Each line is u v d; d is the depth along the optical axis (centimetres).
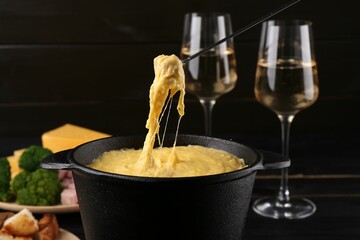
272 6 143
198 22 106
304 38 95
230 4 143
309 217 96
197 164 66
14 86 148
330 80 148
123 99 149
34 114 149
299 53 95
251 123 150
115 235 62
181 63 67
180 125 149
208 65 106
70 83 148
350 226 94
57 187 97
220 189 60
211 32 106
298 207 99
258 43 145
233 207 62
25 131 150
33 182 96
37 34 145
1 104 148
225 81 107
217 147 72
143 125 150
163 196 59
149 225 60
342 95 149
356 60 147
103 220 62
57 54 146
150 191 59
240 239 66
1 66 146
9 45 145
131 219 60
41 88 148
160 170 64
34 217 94
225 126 150
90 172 60
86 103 149
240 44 145
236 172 60
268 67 95
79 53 146
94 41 146
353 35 146
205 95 108
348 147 130
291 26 95
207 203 60
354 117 150
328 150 128
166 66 66
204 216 60
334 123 150
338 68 147
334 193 105
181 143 74
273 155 68
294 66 95
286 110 97
